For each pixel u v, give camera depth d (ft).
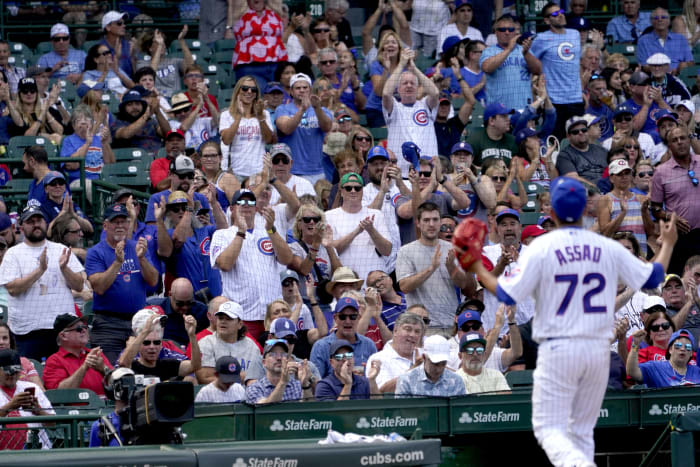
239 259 146.61
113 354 141.49
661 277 78.18
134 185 185.88
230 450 84.84
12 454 85.25
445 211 165.07
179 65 229.25
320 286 148.46
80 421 108.06
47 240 148.87
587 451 77.56
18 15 260.42
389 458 87.15
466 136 199.31
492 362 133.80
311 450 86.22
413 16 238.89
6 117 193.36
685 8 245.24
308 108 186.50
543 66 210.59
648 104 203.31
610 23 251.80
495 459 125.90
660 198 168.96
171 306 143.64
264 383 120.57
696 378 129.80
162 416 88.53
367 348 130.82
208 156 173.17
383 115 198.70
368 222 153.17
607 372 77.20
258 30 218.79
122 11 261.03
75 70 235.20
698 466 106.11
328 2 237.86
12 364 119.75
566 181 79.10
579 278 76.69
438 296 146.00
